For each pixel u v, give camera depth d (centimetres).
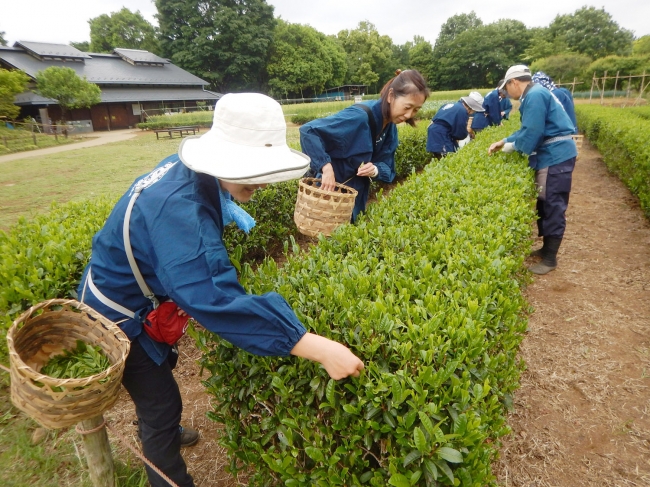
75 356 166
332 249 256
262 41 5984
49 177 1268
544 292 428
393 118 326
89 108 3697
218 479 238
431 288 198
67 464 247
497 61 7556
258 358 171
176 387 192
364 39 7944
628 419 270
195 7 5934
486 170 443
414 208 320
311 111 3400
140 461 247
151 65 4984
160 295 161
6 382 296
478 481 139
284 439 167
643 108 1677
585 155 1210
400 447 147
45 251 288
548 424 269
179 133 2783
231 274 138
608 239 560
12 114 2572
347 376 145
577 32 7312
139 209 142
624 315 379
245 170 137
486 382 148
